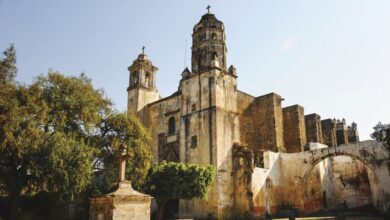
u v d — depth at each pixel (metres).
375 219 26.89
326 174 39.47
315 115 43.56
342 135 50.34
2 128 18.83
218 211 29.03
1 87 19.98
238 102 37.81
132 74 42.00
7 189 23.66
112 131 26.72
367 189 38.47
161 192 25.52
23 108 20.42
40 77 23.52
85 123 24.38
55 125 22.84
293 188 34.53
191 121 33.59
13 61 21.14
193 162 32.09
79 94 24.20
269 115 38.00
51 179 20.64
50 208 26.62
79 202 28.77
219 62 34.94
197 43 36.19
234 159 32.12
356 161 40.00
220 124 31.83
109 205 14.48
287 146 39.91
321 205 36.09
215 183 29.83
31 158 20.14
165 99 38.22
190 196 25.44
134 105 39.66
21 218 25.34
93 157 24.55
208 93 32.91
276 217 32.53
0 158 20.72
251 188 30.64
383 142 28.73
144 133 27.23
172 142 35.91
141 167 25.69
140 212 15.04
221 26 36.59
